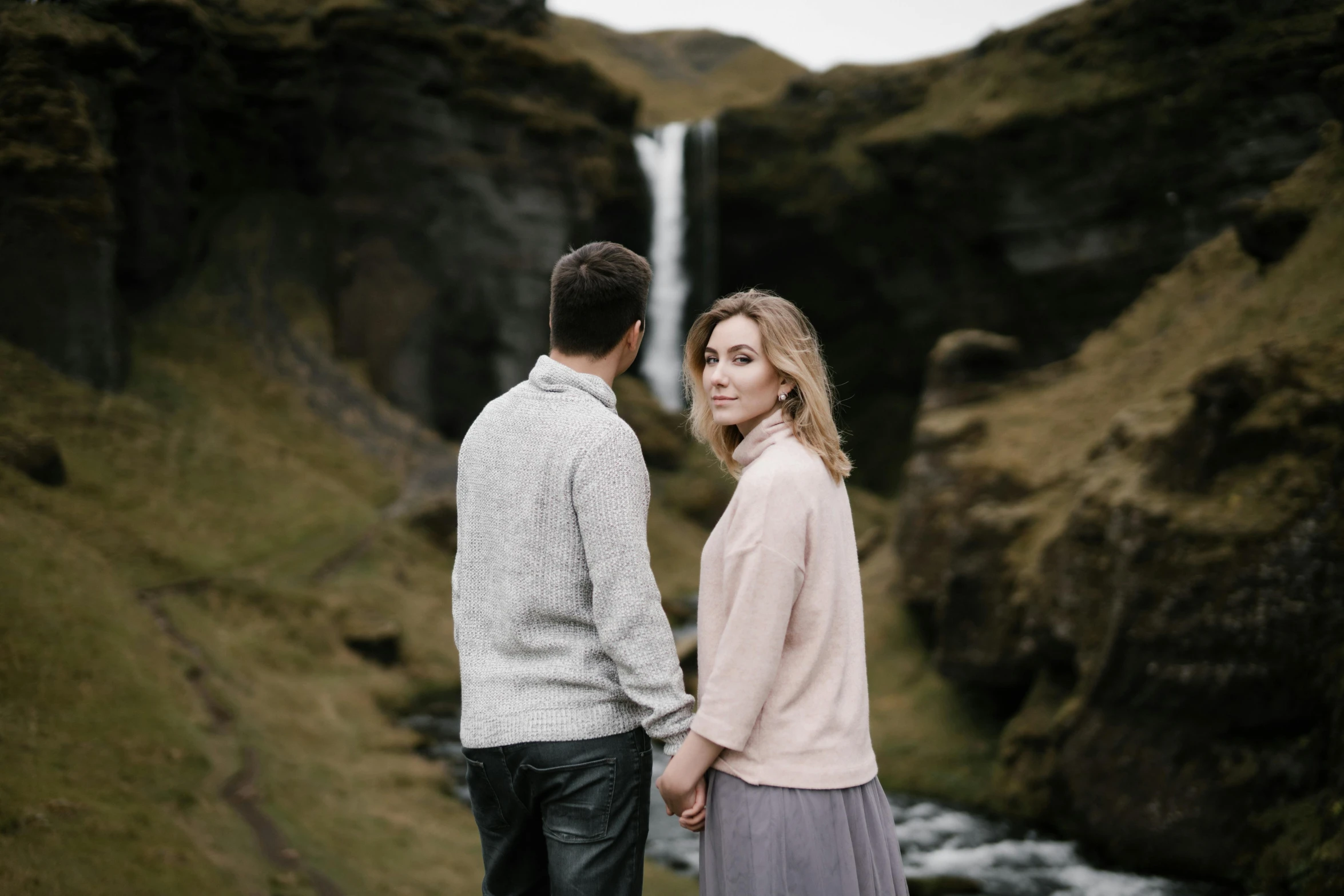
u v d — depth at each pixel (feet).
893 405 108.58
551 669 6.71
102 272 59.93
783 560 6.57
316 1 86.28
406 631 54.54
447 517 68.39
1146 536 27.32
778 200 107.24
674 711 6.53
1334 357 25.68
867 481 107.04
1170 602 26.32
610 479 6.66
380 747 37.24
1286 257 34.22
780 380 7.25
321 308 82.53
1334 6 68.85
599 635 6.72
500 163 88.48
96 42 59.72
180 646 37.09
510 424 7.13
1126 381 40.60
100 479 53.88
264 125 82.53
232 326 75.77
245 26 80.84
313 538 61.52
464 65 86.89
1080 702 29.53
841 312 110.22
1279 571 24.21
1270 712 24.18
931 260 100.17
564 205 92.53
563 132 91.86
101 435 57.11
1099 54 85.46
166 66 69.36
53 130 56.95
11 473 48.70
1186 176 78.74
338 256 84.38
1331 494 23.86
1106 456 34.09
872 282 106.22
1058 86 86.89
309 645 47.91
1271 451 26.02
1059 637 31.76
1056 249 88.79
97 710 26.13
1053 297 90.94
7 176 55.47
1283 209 34.35
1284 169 72.79
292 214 84.02
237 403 70.69
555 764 6.59
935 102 99.86
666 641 6.61
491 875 7.32
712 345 7.34
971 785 33.99
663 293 110.52
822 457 7.07
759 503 6.68
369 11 82.53
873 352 109.09
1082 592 31.09
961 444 43.60
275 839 22.41
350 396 79.15
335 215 85.10
